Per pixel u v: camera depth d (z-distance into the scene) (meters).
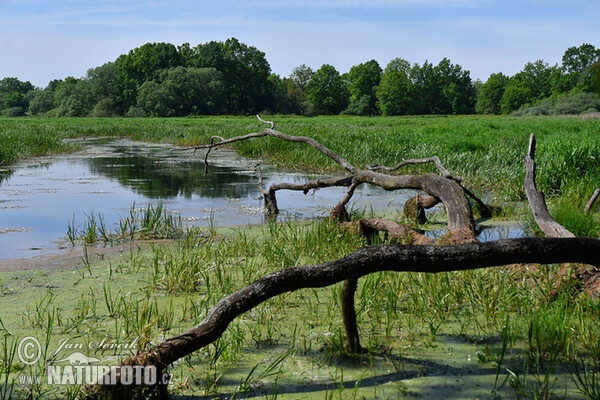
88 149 21.69
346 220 7.14
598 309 3.53
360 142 16.36
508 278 4.29
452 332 3.50
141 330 3.45
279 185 8.17
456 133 22.19
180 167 14.90
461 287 4.15
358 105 129.38
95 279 4.78
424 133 22.27
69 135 29.80
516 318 3.65
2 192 10.24
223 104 101.00
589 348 3.15
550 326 3.21
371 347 3.25
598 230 5.84
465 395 2.65
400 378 2.86
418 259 1.99
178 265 4.95
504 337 3.01
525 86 120.06
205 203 9.17
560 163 9.49
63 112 101.44
